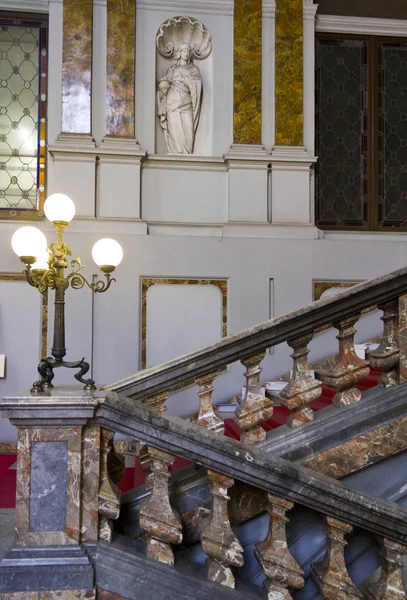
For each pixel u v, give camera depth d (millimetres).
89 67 4887
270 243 4930
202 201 5043
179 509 2180
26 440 1937
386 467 2350
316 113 5414
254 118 5086
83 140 4840
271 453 2199
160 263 4785
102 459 2010
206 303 4848
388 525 2105
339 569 2096
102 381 4633
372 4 5371
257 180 5039
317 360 4832
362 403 2373
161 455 2023
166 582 1944
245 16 5109
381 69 5559
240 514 2188
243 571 2219
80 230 4746
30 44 5082
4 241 4629
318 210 5352
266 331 2275
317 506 2059
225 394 4684
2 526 2480
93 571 1895
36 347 4617
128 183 4875
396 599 2098
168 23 5062
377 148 5484
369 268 5027
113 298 4695
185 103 5074
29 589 1850
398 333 2404
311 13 5273
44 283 2322
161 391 2365
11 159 5012
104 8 4965
